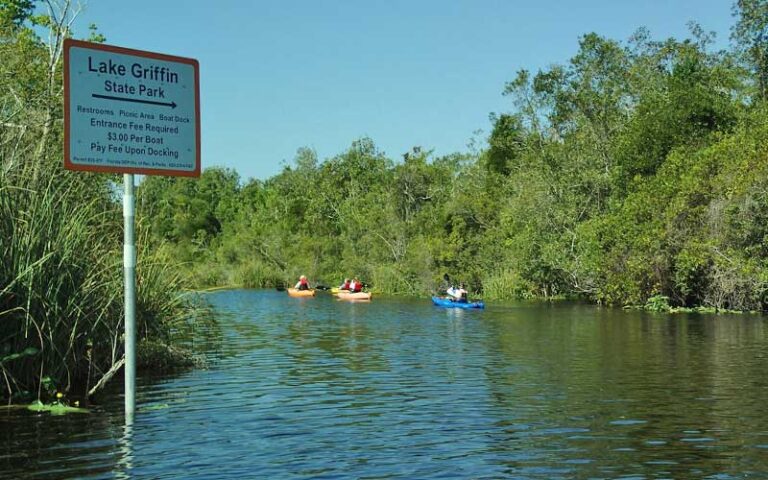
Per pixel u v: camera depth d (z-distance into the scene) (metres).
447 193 62.84
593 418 9.13
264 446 7.66
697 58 47.62
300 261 63.75
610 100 47.00
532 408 9.77
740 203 29.80
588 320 26.61
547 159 47.31
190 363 13.94
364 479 6.50
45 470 6.71
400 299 44.62
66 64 7.76
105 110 7.99
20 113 12.43
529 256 43.66
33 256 9.28
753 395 10.73
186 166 8.54
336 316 29.02
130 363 8.83
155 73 8.34
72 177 10.66
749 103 45.47
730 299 31.59
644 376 12.62
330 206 73.12
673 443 7.84
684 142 38.66
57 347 9.64
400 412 9.51
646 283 34.66
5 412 9.12
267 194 89.31
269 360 14.84
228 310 33.09
